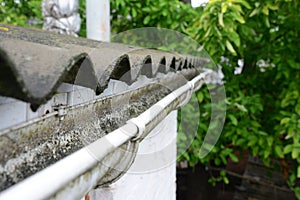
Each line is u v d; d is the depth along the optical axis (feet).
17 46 1.59
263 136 10.77
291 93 10.17
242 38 10.85
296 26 10.61
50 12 6.44
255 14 9.95
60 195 1.54
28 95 1.23
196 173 12.75
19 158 1.58
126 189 3.97
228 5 8.57
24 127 1.66
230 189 14.32
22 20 11.48
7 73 1.17
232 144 11.60
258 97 11.05
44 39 2.74
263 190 15.74
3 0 10.79
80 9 10.89
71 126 2.18
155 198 5.92
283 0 9.43
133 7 11.46
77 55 1.70
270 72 11.80
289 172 12.33
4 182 1.42
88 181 1.88
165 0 10.91
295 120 9.64
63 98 2.13
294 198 14.99
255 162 17.13
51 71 1.43
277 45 11.26
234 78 11.51
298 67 10.29
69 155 1.76
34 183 1.37
